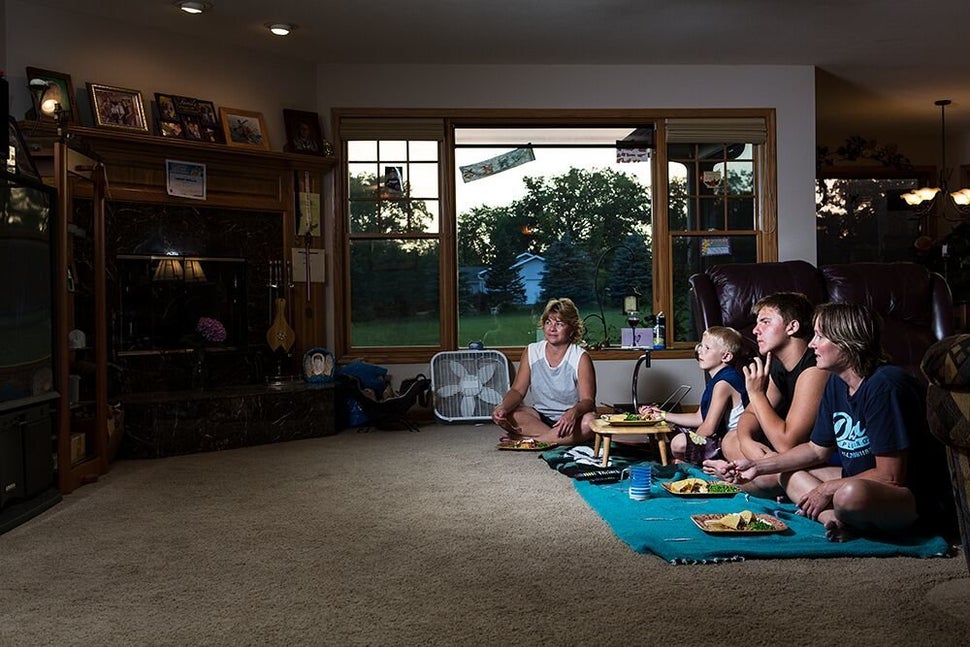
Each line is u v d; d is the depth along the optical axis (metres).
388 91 6.58
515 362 6.82
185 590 2.54
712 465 3.21
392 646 2.07
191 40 5.86
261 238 6.18
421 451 5.05
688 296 6.88
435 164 6.73
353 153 6.66
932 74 7.23
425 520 3.35
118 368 5.38
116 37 5.51
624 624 2.18
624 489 3.78
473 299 7.18
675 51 6.39
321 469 4.52
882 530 2.80
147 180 5.55
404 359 6.63
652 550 2.79
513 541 3.01
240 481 4.24
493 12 5.44
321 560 2.82
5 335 3.39
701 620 2.19
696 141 6.80
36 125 4.80
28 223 3.65
